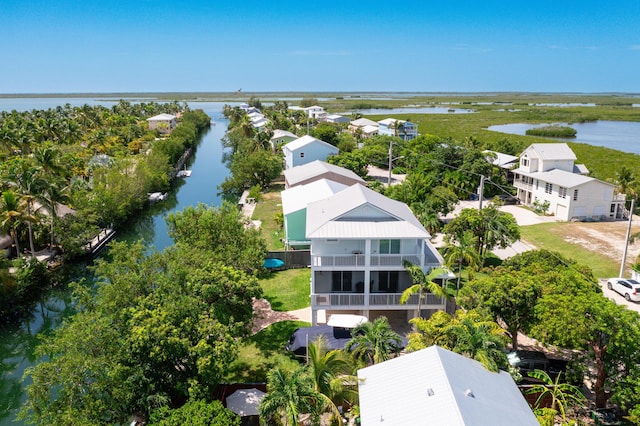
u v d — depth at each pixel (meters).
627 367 22.41
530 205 69.06
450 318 26.44
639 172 82.50
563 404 22.45
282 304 37.56
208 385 22.73
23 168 51.25
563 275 27.00
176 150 100.00
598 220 61.47
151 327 22.27
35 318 41.62
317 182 55.22
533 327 24.62
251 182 81.44
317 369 21.75
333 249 33.72
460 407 15.84
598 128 185.38
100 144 105.81
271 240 52.94
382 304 32.31
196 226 40.19
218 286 27.27
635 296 37.81
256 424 23.08
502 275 28.30
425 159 79.62
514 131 167.62
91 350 22.22
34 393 21.00
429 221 47.72
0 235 49.59
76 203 53.59
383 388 18.53
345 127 151.75
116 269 28.19
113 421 22.42
